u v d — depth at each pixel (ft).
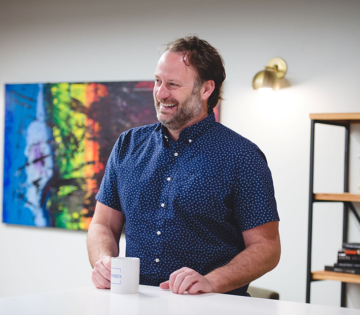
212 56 4.90
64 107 11.66
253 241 4.59
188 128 4.83
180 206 4.63
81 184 11.46
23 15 12.30
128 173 5.01
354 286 9.09
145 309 3.20
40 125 11.94
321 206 9.38
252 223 4.59
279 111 9.71
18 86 12.22
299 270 9.49
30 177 12.03
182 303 3.42
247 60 9.98
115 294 3.70
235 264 4.30
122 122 11.03
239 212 4.67
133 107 10.93
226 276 4.13
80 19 11.64
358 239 9.04
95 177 11.31
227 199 4.66
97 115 11.29
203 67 4.76
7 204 12.30
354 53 9.10
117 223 5.27
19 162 12.18
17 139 12.21
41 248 12.00
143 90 10.84
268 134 9.80
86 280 11.49
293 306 3.43
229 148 4.76
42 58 12.07
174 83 4.63
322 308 3.39
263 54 9.84
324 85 9.32
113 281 3.76
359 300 9.05
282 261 9.65
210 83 4.91
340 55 9.20
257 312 3.21
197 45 4.82
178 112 4.68
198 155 4.78
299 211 9.53
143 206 4.82
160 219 4.70
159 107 4.75
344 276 7.91
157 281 4.64
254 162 4.70
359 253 8.02
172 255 4.63
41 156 11.91
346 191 9.09
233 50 10.10
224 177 4.66
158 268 4.65
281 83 9.70
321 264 9.34
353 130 9.12
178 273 3.86
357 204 9.07
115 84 11.11
